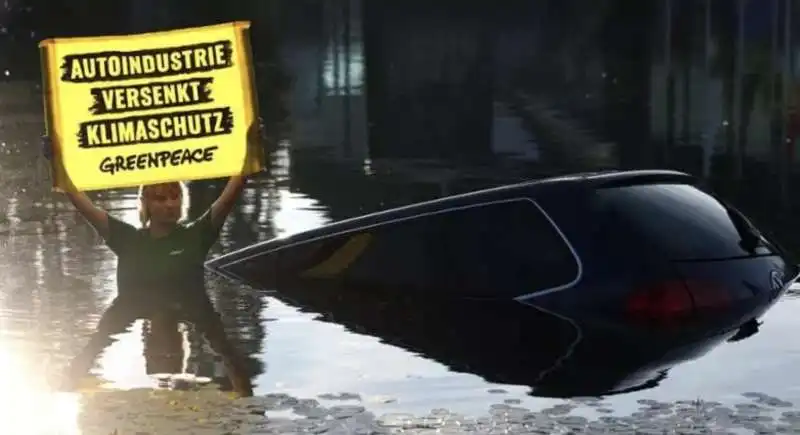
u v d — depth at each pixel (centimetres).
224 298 749
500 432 518
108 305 737
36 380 595
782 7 3844
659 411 545
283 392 573
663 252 730
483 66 2672
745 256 755
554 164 1391
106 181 747
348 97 2109
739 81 2406
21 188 1188
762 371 603
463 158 1421
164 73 742
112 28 3619
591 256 729
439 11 4303
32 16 3862
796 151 1493
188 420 535
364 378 595
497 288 736
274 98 2097
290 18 3956
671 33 3484
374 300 740
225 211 802
